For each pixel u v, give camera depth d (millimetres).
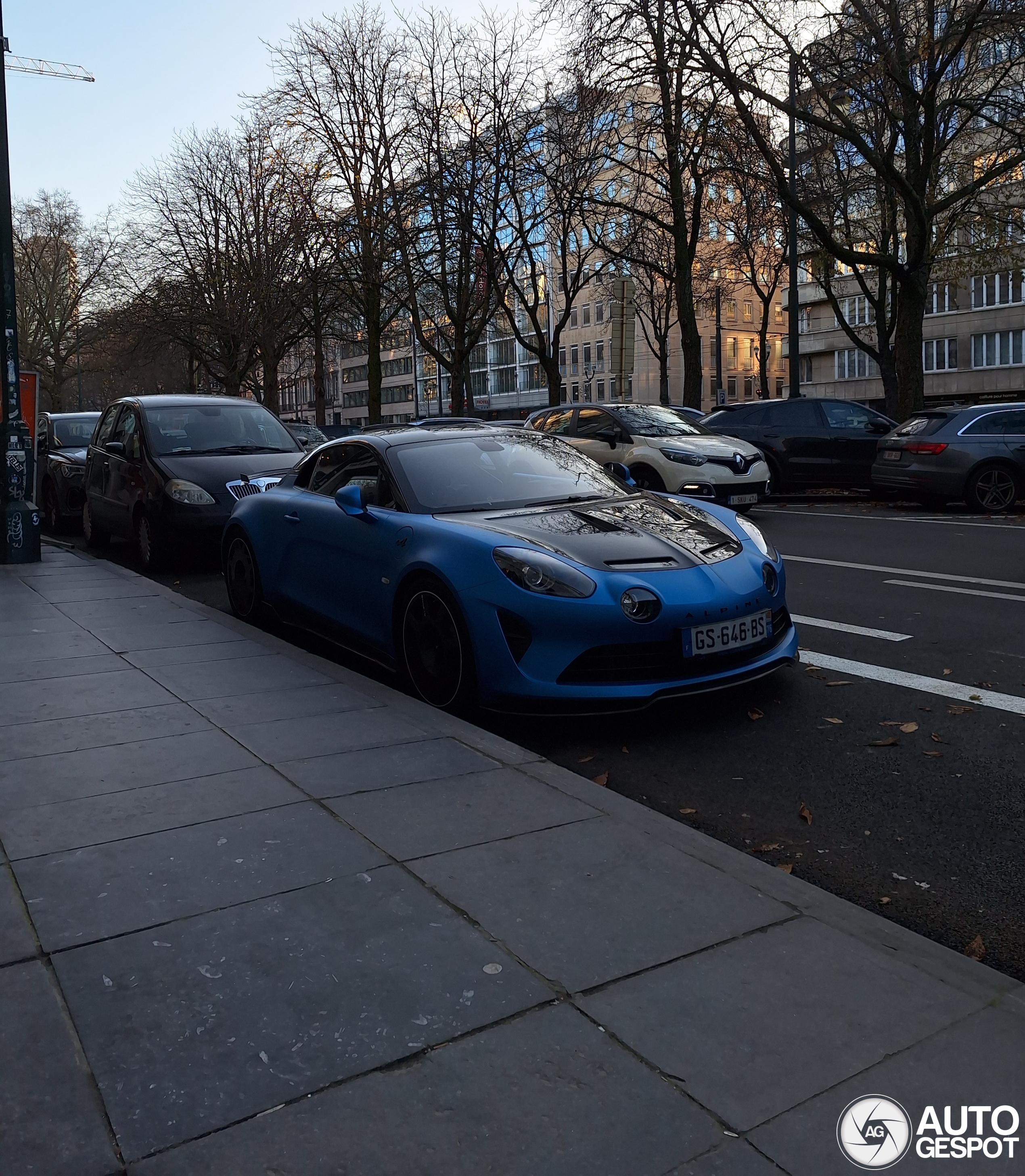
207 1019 2248
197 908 2768
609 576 4703
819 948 2545
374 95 29828
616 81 22062
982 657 5996
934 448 14742
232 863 3051
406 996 2328
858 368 61344
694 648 4680
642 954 2514
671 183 25094
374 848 3148
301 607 6426
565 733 4844
